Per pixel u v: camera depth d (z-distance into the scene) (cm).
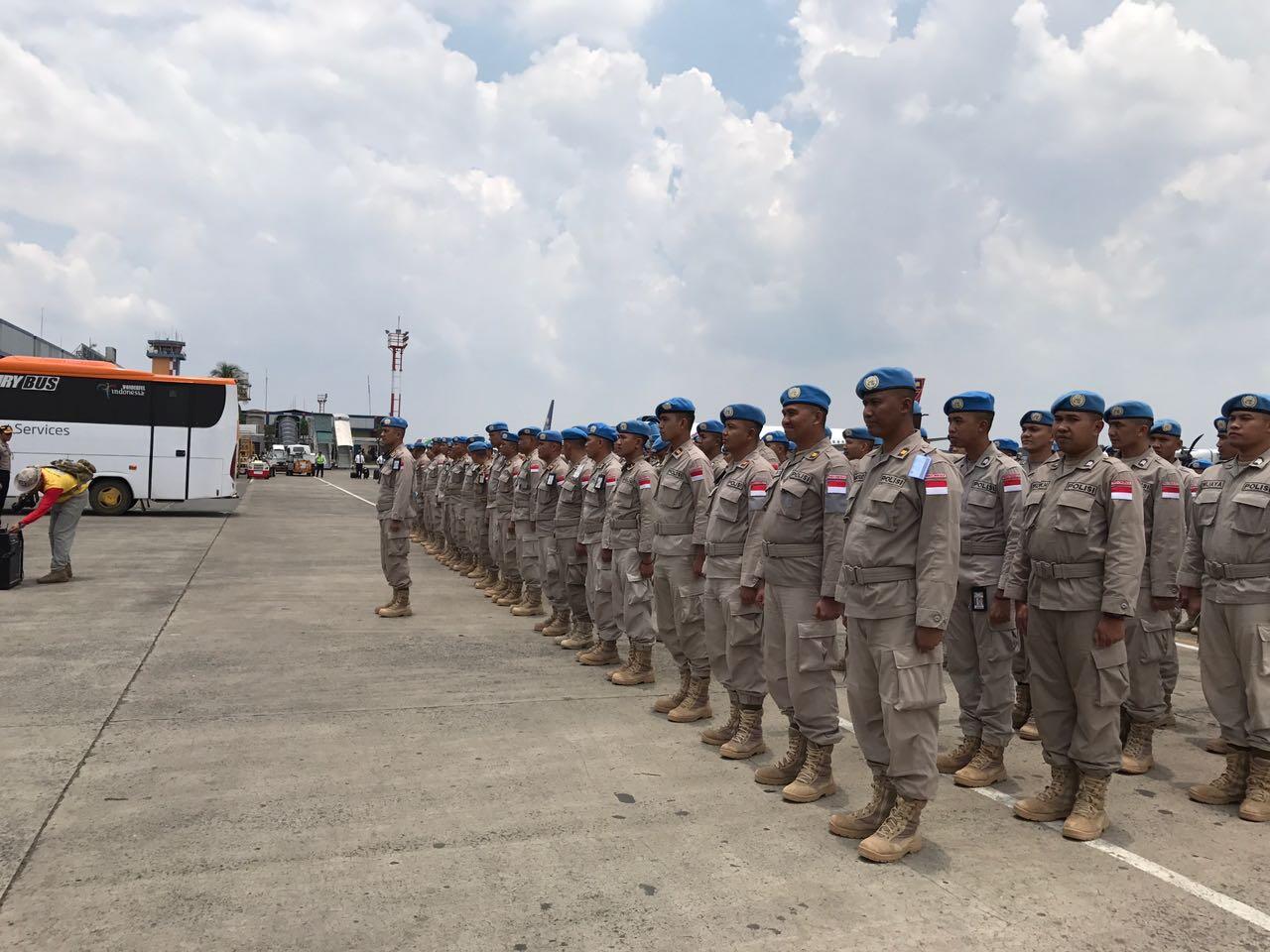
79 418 1834
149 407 1862
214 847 354
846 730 551
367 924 297
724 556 503
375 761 463
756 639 480
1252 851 375
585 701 594
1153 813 421
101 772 437
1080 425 407
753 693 486
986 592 471
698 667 555
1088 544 393
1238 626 427
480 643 777
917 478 365
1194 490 477
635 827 385
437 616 906
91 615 845
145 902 309
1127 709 490
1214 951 290
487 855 353
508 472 976
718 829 385
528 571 898
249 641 754
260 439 6494
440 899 315
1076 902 324
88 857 343
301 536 1677
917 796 360
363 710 557
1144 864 359
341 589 1056
